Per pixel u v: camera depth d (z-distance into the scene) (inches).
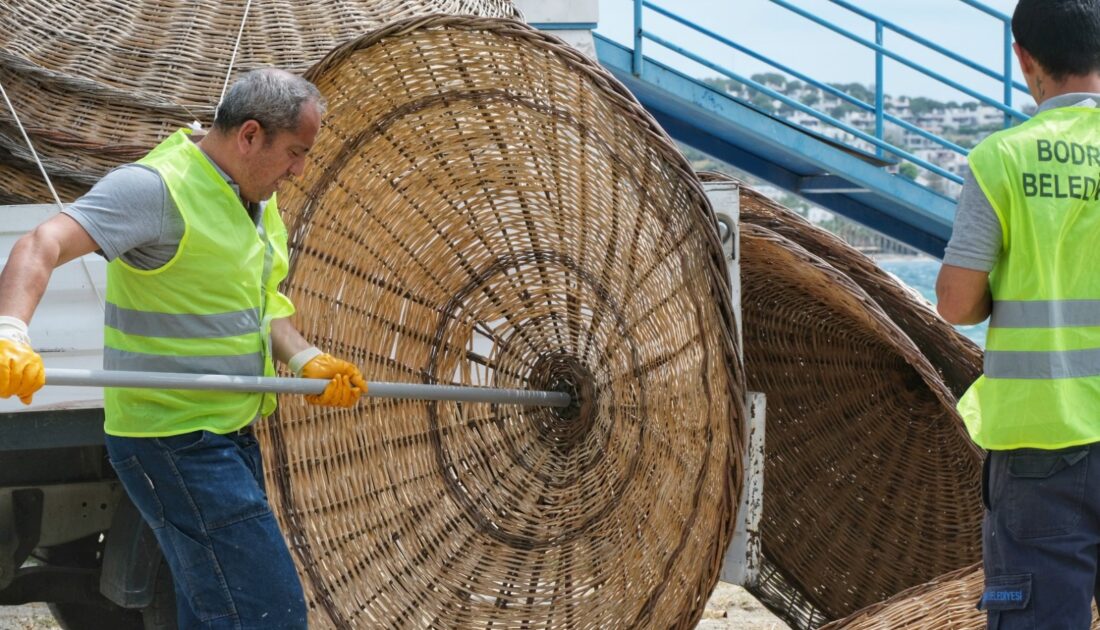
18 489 173.9
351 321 179.8
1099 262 125.1
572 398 192.7
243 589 128.4
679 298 162.2
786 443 215.0
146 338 129.3
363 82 164.6
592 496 185.9
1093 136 124.8
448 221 187.0
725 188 163.8
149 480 129.1
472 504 189.2
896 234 341.4
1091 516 123.1
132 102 176.6
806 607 213.8
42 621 227.1
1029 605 123.0
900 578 205.6
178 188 125.0
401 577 178.7
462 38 161.9
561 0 276.8
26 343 113.3
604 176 167.2
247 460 134.6
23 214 161.8
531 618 182.1
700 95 302.8
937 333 191.8
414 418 187.5
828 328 207.0
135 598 169.2
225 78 180.5
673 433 171.3
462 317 194.2
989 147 125.0
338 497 175.9
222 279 129.4
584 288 186.9
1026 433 123.4
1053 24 125.2
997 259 127.0
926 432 203.6
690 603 163.9
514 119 171.3
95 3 182.7
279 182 132.5
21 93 174.4
